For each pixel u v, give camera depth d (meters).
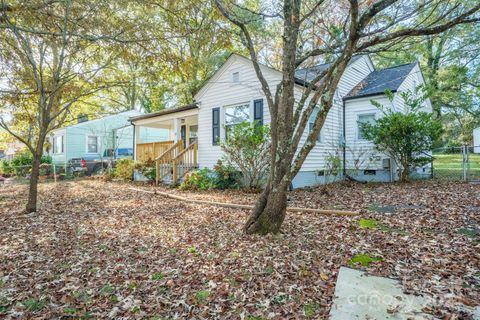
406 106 11.29
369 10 3.26
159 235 4.67
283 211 4.33
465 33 11.81
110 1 5.51
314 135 3.87
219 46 6.38
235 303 2.56
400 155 10.20
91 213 6.49
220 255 3.67
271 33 7.93
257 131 8.80
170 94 22.88
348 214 5.46
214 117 11.09
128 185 12.34
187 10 5.73
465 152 11.77
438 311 2.24
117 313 2.48
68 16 5.39
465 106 19.33
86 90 7.41
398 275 2.90
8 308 2.60
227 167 9.78
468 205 5.79
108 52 6.57
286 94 4.19
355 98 11.41
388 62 18.48
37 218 6.01
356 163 10.81
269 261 3.38
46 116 6.66
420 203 6.27
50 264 3.57
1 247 4.18
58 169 18.09
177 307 2.54
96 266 3.49
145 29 5.99
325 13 5.77
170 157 12.34
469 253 3.33
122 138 19.72
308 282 2.86
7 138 18.06
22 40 5.48
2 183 14.28
